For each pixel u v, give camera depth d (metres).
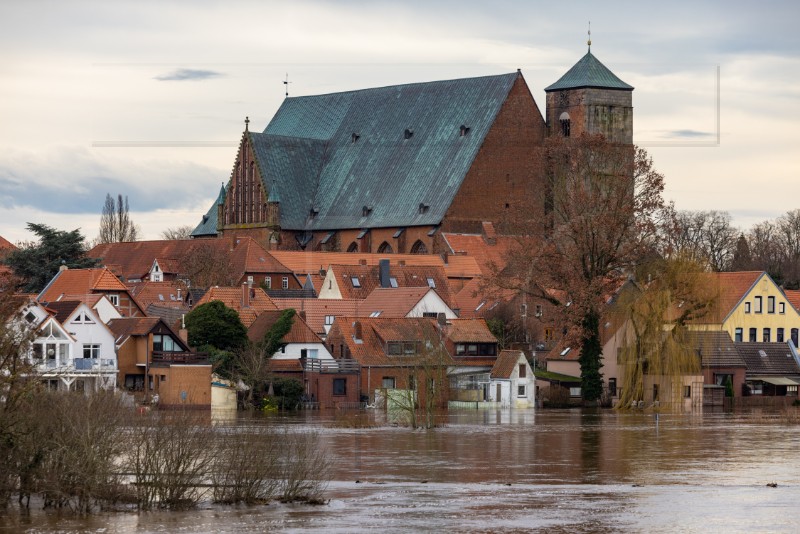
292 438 163.38
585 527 125.06
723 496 140.00
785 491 143.00
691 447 180.00
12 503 130.38
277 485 136.62
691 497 139.38
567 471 156.88
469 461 164.62
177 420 135.88
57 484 128.00
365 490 142.50
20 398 128.38
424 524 125.81
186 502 130.88
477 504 135.12
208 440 134.75
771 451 175.62
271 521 125.88
